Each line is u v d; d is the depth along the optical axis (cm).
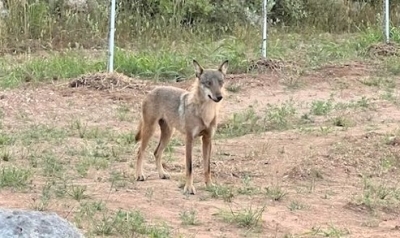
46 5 2536
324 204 1091
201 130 1138
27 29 2395
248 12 2770
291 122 1590
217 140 1440
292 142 1409
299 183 1195
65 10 2569
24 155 1298
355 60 2198
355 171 1255
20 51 2302
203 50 2217
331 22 2912
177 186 1159
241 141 1430
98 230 925
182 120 1143
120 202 1059
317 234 952
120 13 2577
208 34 2595
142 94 1781
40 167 1232
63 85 1817
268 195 1120
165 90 1184
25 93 1730
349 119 1582
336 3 2970
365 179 1214
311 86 1919
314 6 2950
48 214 654
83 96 1739
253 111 1641
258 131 1520
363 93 1859
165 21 2561
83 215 984
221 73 1143
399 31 2497
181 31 2523
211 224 979
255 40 2481
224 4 2752
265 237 940
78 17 2506
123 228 934
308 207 1073
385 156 1312
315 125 1562
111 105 1694
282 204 1088
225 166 1266
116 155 1317
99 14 2538
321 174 1231
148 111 1191
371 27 2678
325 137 1436
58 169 1215
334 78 1981
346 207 1080
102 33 2478
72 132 1473
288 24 2873
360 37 2508
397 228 999
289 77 1962
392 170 1268
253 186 1163
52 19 2453
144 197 1092
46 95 1728
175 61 2022
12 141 1384
